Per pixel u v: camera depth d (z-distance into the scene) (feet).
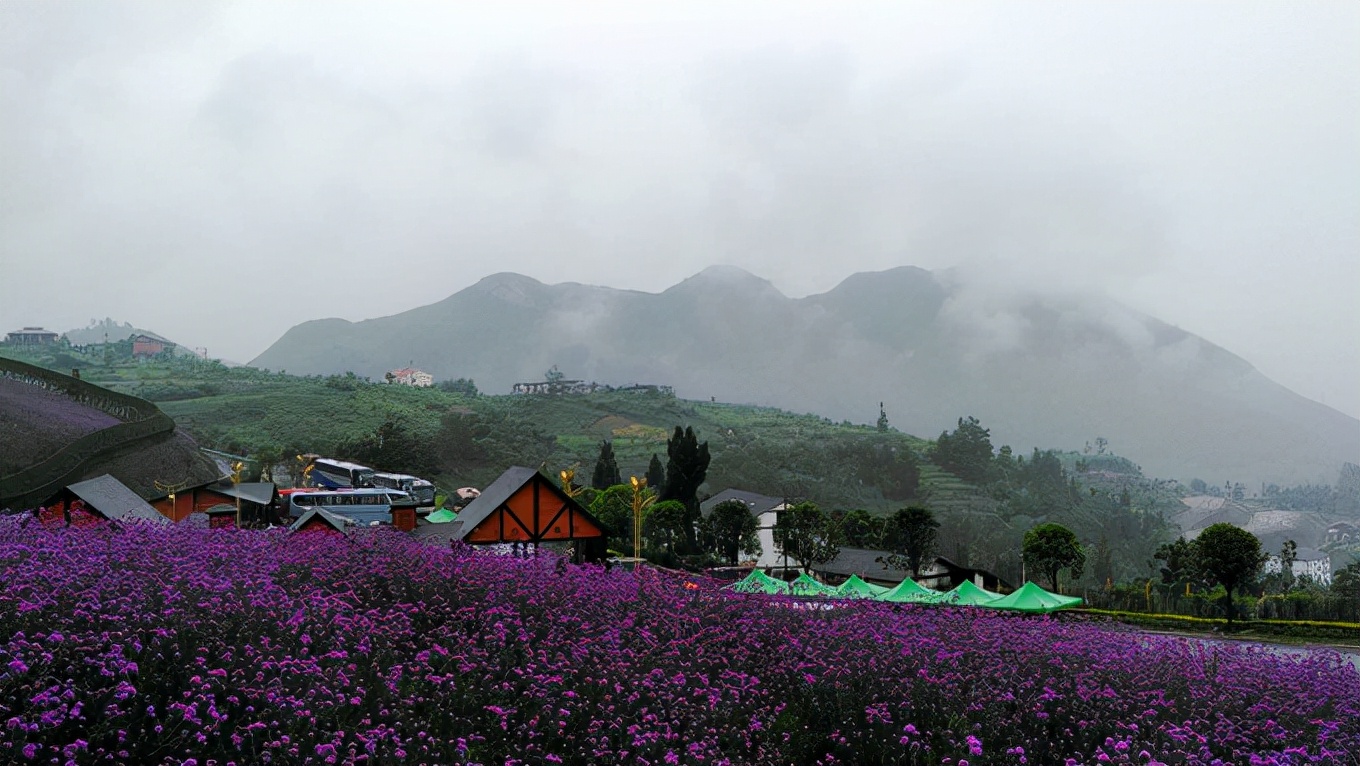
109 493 99.71
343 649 42.91
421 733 36.32
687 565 222.28
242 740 33.65
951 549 474.90
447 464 529.86
